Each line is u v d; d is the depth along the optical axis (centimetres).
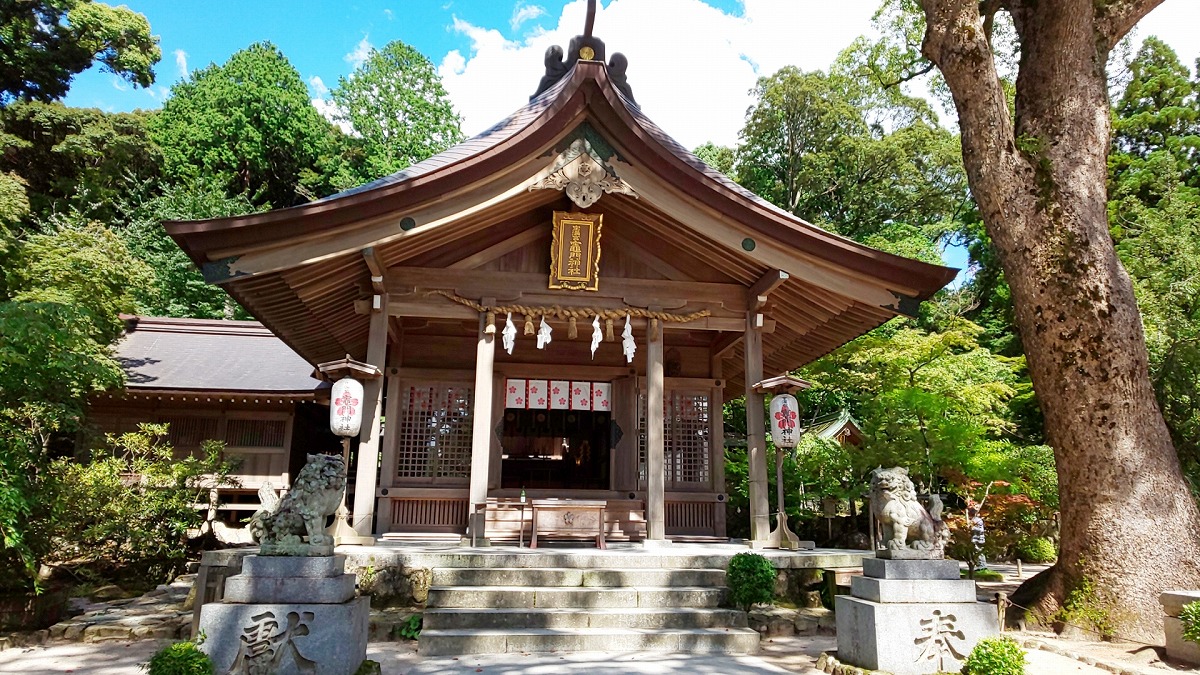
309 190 3130
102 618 736
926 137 2941
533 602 704
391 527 1063
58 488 786
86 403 1148
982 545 1251
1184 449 1199
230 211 2561
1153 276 1415
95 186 2294
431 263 967
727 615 693
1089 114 829
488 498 1054
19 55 2228
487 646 626
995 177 836
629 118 883
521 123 1044
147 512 1037
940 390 1517
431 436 1108
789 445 909
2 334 675
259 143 2931
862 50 2894
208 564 700
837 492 1388
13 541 646
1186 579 713
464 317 957
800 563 806
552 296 965
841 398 2066
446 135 3653
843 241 910
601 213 988
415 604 719
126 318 1753
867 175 3038
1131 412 759
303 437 1616
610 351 1177
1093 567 748
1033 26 866
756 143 3188
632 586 749
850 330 1079
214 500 1419
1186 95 2172
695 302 995
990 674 472
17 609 715
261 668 479
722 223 924
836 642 643
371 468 866
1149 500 738
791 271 927
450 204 870
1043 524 1642
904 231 2761
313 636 488
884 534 603
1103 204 816
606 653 633
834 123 3005
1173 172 1944
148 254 2359
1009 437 1956
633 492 1114
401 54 3653
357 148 3272
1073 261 786
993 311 2575
